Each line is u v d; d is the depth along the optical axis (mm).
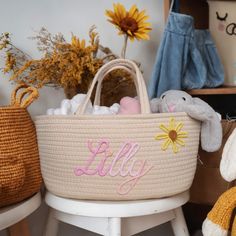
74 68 835
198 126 750
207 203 867
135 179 670
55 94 1045
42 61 853
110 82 958
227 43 1014
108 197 678
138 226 716
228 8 1006
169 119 688
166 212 761
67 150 683
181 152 712
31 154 729
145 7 1107
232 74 1015
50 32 1037
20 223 709
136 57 1107
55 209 755
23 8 1012
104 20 1080
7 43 936
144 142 667
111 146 659
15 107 694
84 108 746
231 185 831
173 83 896
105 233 689
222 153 757
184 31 886
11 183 649
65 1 1049
